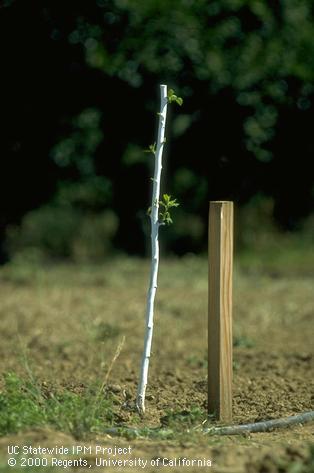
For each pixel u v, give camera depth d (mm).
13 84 22266
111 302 17672
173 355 12797
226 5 22172
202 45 22078
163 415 8680
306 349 13289
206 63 22047
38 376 10922
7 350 12938
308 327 15430
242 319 16047
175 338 14266
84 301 17719
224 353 8398
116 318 15852
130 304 17469
